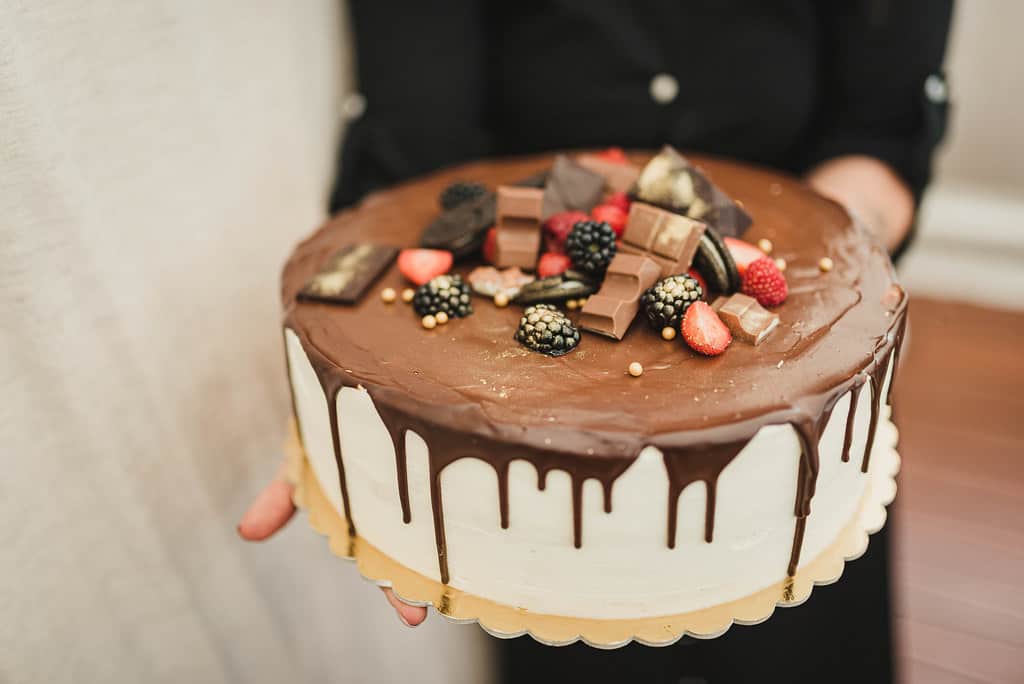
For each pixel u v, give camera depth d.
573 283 0.54
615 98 0.76
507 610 0.51
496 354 0.51
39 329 0.55
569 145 0.79
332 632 0.81
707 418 0.47
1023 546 0.86
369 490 0.53
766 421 0.47
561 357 0.51
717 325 0.50
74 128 0.57
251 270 0.72
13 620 0.55
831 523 0.53
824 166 0.75
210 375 0.68
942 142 0.75
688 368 0.50
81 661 0.59
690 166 0.58
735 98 0.75
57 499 0.57
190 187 0.65
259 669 0.72
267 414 0.74
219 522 0.69
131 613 0.63
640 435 0.47
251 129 0.71
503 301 0.55
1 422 0.54
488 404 0.48
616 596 0.50
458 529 0.50
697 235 0.54
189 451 0.66
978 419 1.00
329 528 0.56
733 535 0.49
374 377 0.50
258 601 0.72
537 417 0.47
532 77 0.78
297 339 0.54
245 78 0.70
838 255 0.58
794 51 0.74
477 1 0.78
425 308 0.54
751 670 0.80
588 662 0.83
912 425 1.00
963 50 1.08
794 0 0.73
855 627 0.76
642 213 0.55
